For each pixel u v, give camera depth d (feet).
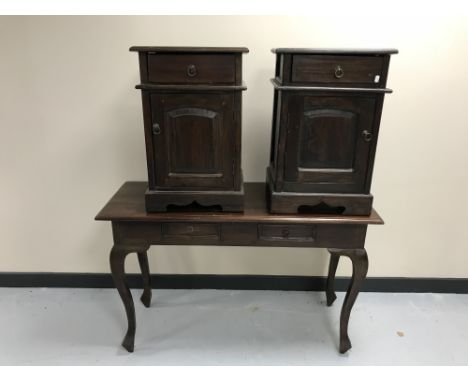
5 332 5.51
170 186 4.45
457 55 5.04
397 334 5.56
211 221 4.46
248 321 5.83
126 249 4.67
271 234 4.56
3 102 5.34
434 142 5.51
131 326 5.10
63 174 5.81
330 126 4.14
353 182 4.36
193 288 6.61
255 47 5.09
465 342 5.41
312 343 5.40
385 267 6.40
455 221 6.00
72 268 6.50
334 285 6.53
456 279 6.40
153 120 4.15
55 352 5.16
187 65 3.90
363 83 3.93
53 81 5.25
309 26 4.98
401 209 5.96
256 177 5.82
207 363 5.02
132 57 5.16
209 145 4.26
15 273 6.47
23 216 6.08
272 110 5.39
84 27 5.00
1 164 5.71
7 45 5.05
